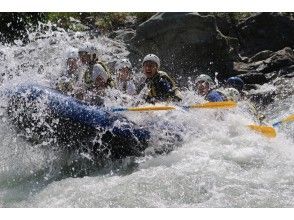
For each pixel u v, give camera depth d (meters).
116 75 7.57
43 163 6.97
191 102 7.99
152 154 6.93
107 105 7.23
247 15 12.38
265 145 6.94
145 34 10.93
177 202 5.57
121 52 11.16
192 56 10.91
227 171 6.18
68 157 6.98
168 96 7.48
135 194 5.75
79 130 6.80
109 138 6.80
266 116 9.40
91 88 7.31
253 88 10.51
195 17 10.72
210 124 7.37
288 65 11.05
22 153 7.04
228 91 8.02
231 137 7.18
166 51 10.91
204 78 8.14
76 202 5.70
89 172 6.77
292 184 5.89
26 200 5.93
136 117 7.18
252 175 6.09
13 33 12.27
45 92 6.90
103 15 12.73
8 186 6.40
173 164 6.50
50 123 6.81
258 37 11.90
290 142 7.33
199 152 6.72
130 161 6.89
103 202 5.64
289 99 9.95
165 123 7.14
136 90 7.60
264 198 5.56
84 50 7.31
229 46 11.10
